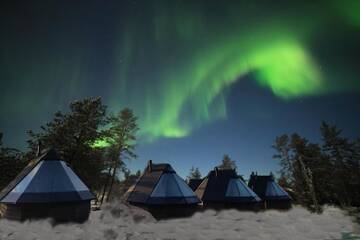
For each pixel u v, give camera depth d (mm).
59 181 20359
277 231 19250
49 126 39219
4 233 15758
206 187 31875
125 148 50094
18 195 18922
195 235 17297
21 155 38031
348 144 58094
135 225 19469
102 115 42312
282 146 73312
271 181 38781
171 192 24359
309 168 52781
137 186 26703
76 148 38344
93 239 15492
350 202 52438
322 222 22781
